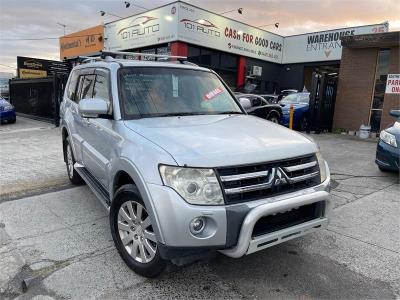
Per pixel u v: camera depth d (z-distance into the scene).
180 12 19.64
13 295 3.02
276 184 2.90
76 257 3.60
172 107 3.93
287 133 3.52
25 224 4.41
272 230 2.95
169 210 2.68
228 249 2.79
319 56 25.02
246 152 2.87
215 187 2.70
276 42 26.30
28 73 29.22
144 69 4.17
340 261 3.58
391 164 6.49
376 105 13.09
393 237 4.14
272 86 27.14
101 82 4.30
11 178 6.46
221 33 22.16
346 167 7.61
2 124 15.57
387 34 12.15
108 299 2.95
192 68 4.59
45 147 9.76
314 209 3.22
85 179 4.70
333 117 14.07
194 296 3.00
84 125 4.74
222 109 4.27
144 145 3.03
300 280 3.24
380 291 3.09
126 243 3.34
